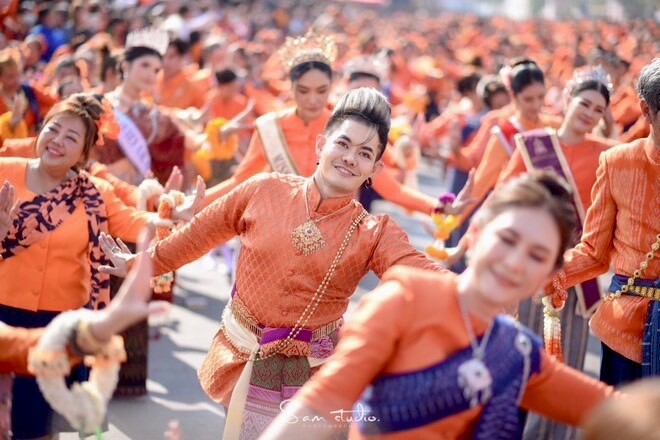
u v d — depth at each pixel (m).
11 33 19.14
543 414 3.72
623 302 5.84
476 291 3.48
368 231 5.30
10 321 5.81
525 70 8.99
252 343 5.39
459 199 7.41
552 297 5.86
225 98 14.22
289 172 7.76
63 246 5.84
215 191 7.65
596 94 7.35
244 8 39.66
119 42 19.98
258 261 5.32
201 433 7.53
